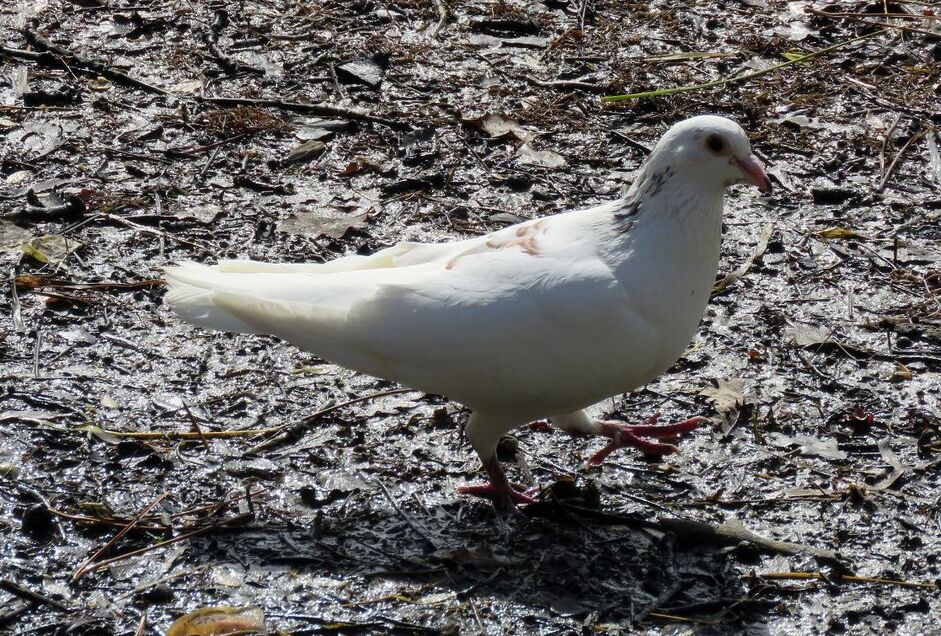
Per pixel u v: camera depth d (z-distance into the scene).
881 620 7.80
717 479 9.14
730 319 11.07
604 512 8.71
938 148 13.85
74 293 10.80
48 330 10.33
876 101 14.79
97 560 8.00
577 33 16.02
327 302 8.24
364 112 14.01
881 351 10.66
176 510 8.50
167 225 11.90
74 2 16.06
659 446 8.99
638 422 9.73
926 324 11.02
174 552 8.10
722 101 14.65
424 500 8.78
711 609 7.83
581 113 14.34
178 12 15.95
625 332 7.94
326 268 8.65
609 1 16.94
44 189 12.22
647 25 16.41
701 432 9.63
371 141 13.54
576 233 8.29
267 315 8.27
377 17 16.14
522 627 7.61
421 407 9.76
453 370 8.09
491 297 8.00
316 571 8.01
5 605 7.60
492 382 8.09
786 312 11.18
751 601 7.88
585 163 13.38
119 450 9.02
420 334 8.04
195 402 9.63
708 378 10.27
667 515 8.73
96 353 10.11
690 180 8.04
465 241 8.78
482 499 8.84
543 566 8.16
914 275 11.75
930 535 8.57
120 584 7.82
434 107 14.25
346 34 15.73
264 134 13.55
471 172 13.10
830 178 13.37
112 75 14.37
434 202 12.53
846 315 11.16
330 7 16.39
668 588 8.00
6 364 9.88
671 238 8.04
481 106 14.34
